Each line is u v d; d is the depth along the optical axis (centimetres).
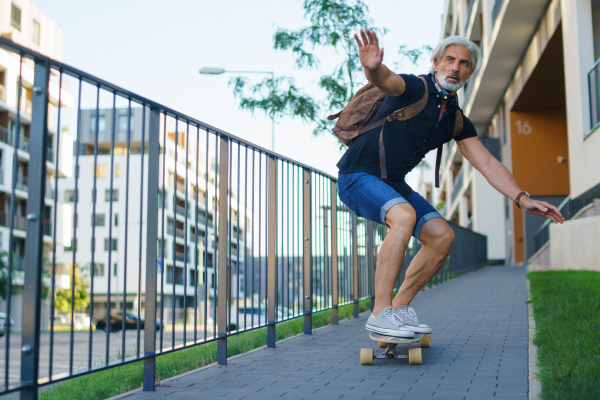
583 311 471
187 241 321
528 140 2305
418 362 325
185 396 269
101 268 4653
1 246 3025
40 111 211
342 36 1277
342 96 1294
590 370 245
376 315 334
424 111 324
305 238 507
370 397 252
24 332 205
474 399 240
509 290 925
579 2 1118
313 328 552
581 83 1105
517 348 372
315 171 527
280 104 1289
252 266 402
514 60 2077
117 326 2789
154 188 284
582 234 1387
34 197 207
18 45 202
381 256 330
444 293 920
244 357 382
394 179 347
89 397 291
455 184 3831
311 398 255
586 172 1084
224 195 354
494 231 2867
